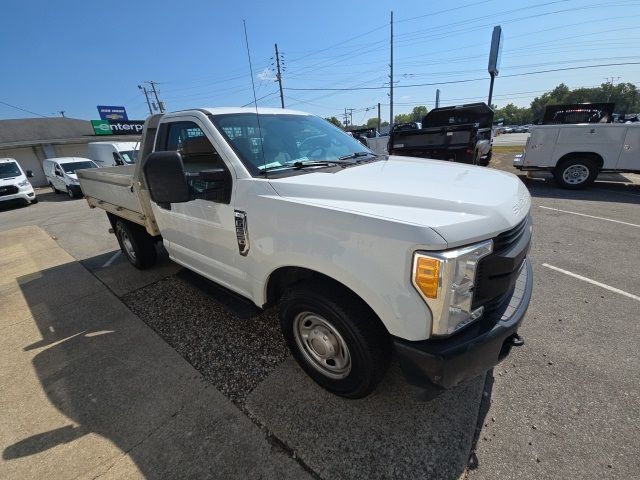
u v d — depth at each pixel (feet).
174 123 9.52
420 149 32.99
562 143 28.60
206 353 9.37
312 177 7.29
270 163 8.13
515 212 6.15
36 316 12.23
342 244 5.78
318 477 5.89
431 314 5.21
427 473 5.85
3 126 82.84
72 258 18.94
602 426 6.56
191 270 10.96
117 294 13.38
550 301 11.07
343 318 6.29
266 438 6.64
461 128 30.48
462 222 5.23
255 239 7.36
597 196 26.43
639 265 13.48
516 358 8.50
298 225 6.38
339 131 11.55
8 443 6.91
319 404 7.36
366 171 7.93
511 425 6.67
